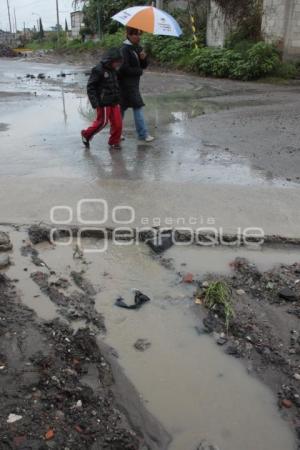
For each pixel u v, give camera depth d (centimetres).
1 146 773
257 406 266
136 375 286
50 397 261
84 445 234
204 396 272
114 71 718
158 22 706
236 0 2061
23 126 938
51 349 300
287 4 1805
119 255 423
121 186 571
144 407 263
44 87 1650
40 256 417
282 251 432
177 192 552
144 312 345
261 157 721
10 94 1435
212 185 580
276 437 248
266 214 493
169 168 654
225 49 2061
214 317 340
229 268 405
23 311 338
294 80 1812
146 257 420
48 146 773
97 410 256
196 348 310
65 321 331
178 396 272
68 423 246
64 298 358
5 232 449
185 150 758
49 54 4184
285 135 878
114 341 315
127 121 1007
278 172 644
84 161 684
